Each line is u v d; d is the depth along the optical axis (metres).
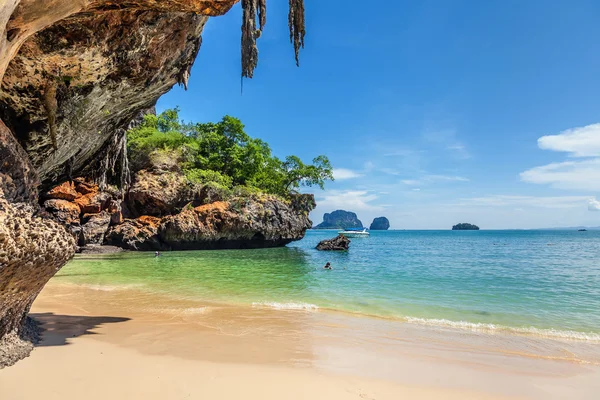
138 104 8.51
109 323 7.67
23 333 5.58
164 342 6.32
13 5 3.30
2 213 3.54
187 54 8.09
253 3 6.20
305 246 46.25
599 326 8.33
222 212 35.56
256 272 18.22
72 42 5.66
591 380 5.13
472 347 6.67
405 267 21.52
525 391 4.71
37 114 6.36
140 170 35.78
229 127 48.38
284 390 4.40
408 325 8.23
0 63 3.78
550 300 11.38
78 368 4.75
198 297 11.34
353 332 7.48
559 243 64.75
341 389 4.52
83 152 8.76
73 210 30.12
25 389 3.96
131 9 5.45
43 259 4.11
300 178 46.88
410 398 4.37
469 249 44.94
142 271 18.30
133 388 4.20
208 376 4.73
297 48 6.40
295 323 8.14
